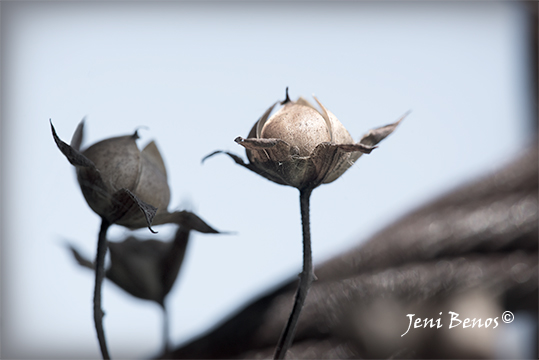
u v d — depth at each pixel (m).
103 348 0.25
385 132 0.26
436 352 0.27
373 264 0.28
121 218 0.25
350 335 0.27
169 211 0.25
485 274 0.27
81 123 0.25
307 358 0.27
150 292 0.26
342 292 0.27
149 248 0.27
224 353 0.27
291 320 0.25
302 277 0.25
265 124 0.25
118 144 0.25
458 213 0.28
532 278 0.27
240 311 0.27
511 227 0.28
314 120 0.25
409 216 0.29
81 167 0.25
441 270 0.28
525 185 0.29
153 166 0.25
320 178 0.25
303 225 0.25
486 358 0.27
